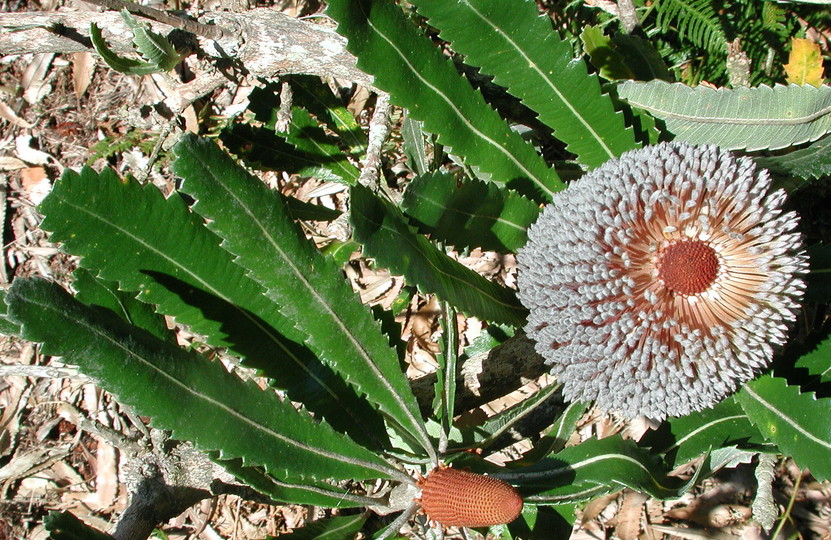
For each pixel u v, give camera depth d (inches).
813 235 22.0
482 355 19.5
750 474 24.0
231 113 26.2
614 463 15.9
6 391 26.6
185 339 25.2
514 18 16.4
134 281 14.4
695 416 17.6
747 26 22.5
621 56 20.1
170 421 13.4
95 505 25.3
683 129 18.3
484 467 16.5
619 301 15.3
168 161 25.3
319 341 14.9
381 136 20.4
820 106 16.9
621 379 15.3
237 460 15.0
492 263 25.4
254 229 14.0
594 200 15.4
